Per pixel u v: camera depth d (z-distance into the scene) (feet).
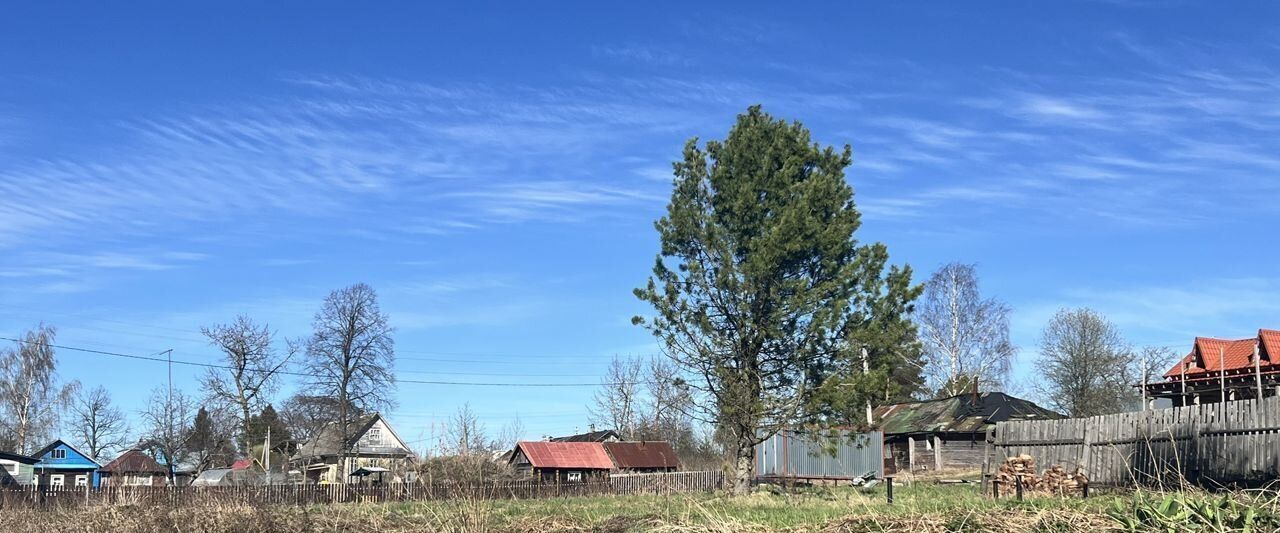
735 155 97.04
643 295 97.60
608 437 241.96
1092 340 212.23
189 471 216.95
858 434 102.27
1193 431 64.28
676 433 242.99
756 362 95.96
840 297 93.50
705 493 95.86
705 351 94.99
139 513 61.00
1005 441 79.05
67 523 65.16
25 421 195.31
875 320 92.94
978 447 150.41
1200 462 63.31
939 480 114.42
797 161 96.63
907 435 158.71
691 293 97.40
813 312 93.30
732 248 96.22
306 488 111.55
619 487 128.47
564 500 98.37
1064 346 213.87
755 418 94.27
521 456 181.27
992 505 44.65
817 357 94.32
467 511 53.57
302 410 184.44
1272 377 105.19
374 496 109.19
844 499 65.98
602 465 182.60
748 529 41.86
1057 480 71.15
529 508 71.00
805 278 93.15
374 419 226.17
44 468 208.33
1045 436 75.46
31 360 197.16
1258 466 59.41
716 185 97.66
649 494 104.63
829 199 95.66
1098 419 71.46
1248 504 33.22
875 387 90.27
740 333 95.35
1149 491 37.09
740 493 90.38
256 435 195.31
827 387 91.35
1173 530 29.73
